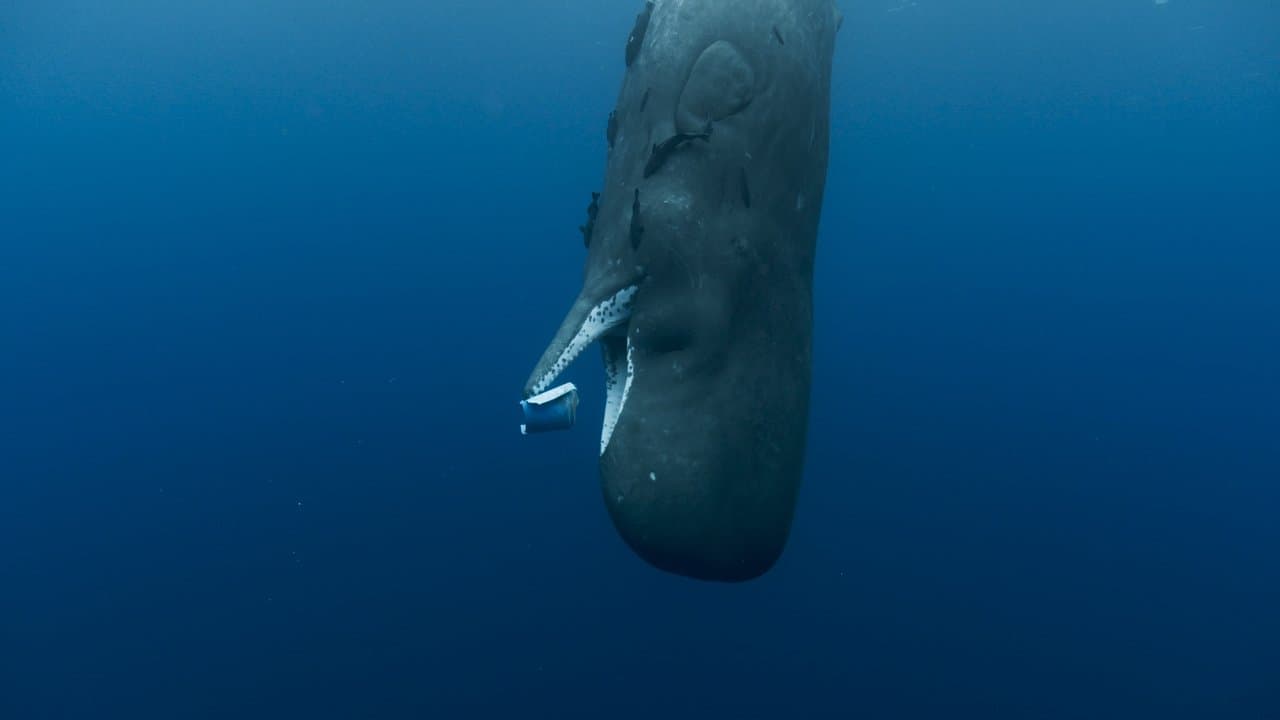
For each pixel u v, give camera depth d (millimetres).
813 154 5656
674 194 5219
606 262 5402
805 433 5797
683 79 5297
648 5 5672
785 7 5445
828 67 5902
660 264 5195
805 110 5484
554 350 5090
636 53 5656
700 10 5355
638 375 5266
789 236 5590
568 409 5090
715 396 5164
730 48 5266
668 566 5148
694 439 5055
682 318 5164
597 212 5793
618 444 5160
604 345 5762
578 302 5367
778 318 5520
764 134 5312
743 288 5312
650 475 5008
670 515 4980
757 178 5316
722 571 5254
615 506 5098
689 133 5199
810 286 5953
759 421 5332
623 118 5648
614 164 5625
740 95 5238
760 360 5391
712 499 5055
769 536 5434
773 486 5422
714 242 5207
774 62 5312
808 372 5832
